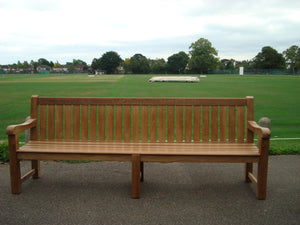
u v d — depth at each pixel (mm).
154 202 3885
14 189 4133
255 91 26203
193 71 128750
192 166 5422
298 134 9211
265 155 3900
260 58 117062
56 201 3906
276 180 4684
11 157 4094
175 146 4473
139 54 166375
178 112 4660
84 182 4594
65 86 33688
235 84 38125
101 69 146750
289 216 3490
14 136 4066
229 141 4688
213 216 3494
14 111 14156
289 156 6008
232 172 5094
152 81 46594
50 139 4770
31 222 3344
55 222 3346
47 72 163250
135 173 3973
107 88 29906
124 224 3305
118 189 4324
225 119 4656
